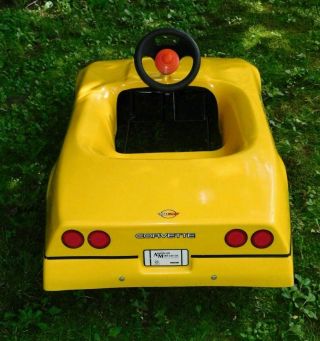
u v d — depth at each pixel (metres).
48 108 2.88
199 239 1.64
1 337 1.81
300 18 3.93
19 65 3.30
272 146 1.85
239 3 4.11
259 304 1.90
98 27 3.78
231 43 3.62
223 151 1.90
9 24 3.69
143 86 2.14
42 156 2.58
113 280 1.68
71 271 1.67
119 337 1.82
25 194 2.35
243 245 1.65
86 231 1.64
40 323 1.84
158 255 1.67
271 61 3.38
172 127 2.37
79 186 1.72
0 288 1.96
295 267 2.04
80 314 1.89
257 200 1.68
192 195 1.69
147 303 1.91
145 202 1.67
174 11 3.94
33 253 2.10
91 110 2.02
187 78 1.99
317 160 2.54
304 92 3.02
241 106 2.01
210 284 1.69
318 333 1.82
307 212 2.26
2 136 2.70
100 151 1.87
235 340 1.81
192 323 1.86
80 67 3.31
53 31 3.68
